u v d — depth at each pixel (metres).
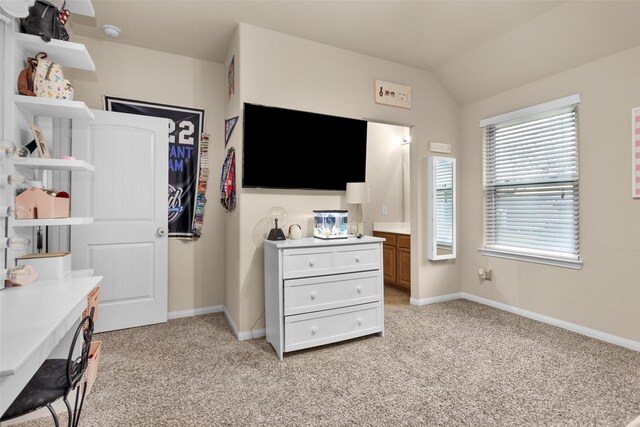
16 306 1.21
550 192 2.95
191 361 2.21
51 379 1.17
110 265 2.78
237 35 2.65
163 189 2.98
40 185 1.77
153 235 2.94
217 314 3.23
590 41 2.49
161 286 2.97
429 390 1.85
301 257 2.34
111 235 2.78
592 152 2.62
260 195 2.69
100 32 2.75
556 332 2.72
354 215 3.11
